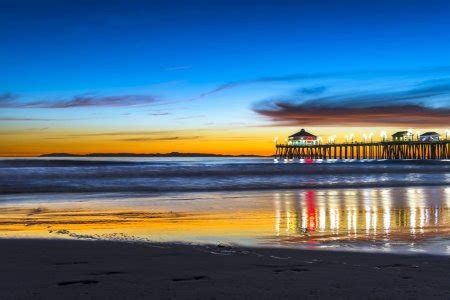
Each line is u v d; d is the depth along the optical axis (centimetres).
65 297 623
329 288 668
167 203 2256
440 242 1120
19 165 7781
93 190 3077
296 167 7088
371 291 654
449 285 687
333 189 3262
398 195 2745
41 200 2425
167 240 1129
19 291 650
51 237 1172
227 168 6278
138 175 4631
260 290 657
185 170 5509
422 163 12025
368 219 1619
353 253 955
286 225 1456
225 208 2011
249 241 1128
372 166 8306
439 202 2305
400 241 1134
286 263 843
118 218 1669
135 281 706
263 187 3409
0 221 1586
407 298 623
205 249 998
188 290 657
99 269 791
